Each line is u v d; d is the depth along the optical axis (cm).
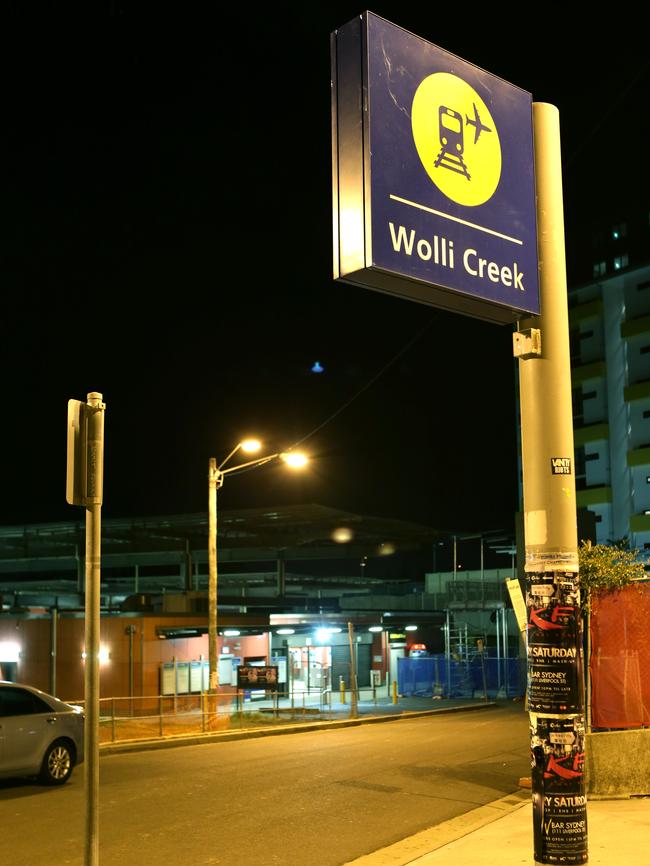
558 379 574
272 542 5166
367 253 505
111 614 3712
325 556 5672
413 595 5834
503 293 565
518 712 3519
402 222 520
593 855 805
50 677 3519
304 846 948
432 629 5816
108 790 1298
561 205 614
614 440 6425
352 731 2477
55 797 1244
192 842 966
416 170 533
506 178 583
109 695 3375
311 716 3062
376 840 977
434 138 546
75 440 508
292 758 1683
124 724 2692
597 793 1123
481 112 575
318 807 1164
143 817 1098
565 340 585
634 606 1212
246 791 1285
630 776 1139
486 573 6016
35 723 1335
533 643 550
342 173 529
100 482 508
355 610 4734
